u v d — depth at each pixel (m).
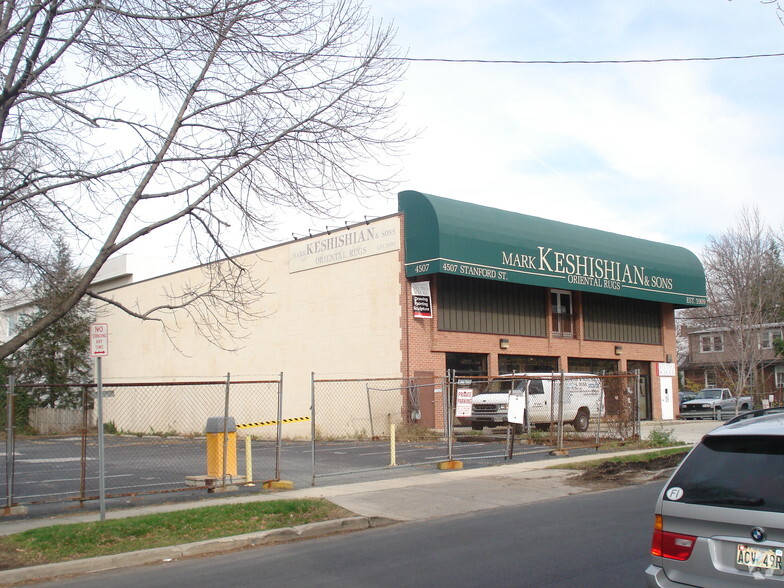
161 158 10.53
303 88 11.11
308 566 8.69
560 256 29.81
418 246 26.45
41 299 13.18
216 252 11.48
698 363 58.19
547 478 15.57
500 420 25.19
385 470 16.86
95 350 11.12
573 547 9.12
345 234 29.50
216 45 10.65
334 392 29.28
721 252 47.69
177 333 37.56
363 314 28.44
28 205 10.62
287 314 31.77
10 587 8.19
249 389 33.34
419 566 8.45
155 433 37.50
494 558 8.68
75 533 9.88
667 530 5.22
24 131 10.59
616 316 35.25
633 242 34.28
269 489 14.24
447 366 28.05
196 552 9.60
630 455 18.88
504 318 29.95
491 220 27.75
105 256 10.00
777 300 46.03
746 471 5.02
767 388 54.81
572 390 26.42
